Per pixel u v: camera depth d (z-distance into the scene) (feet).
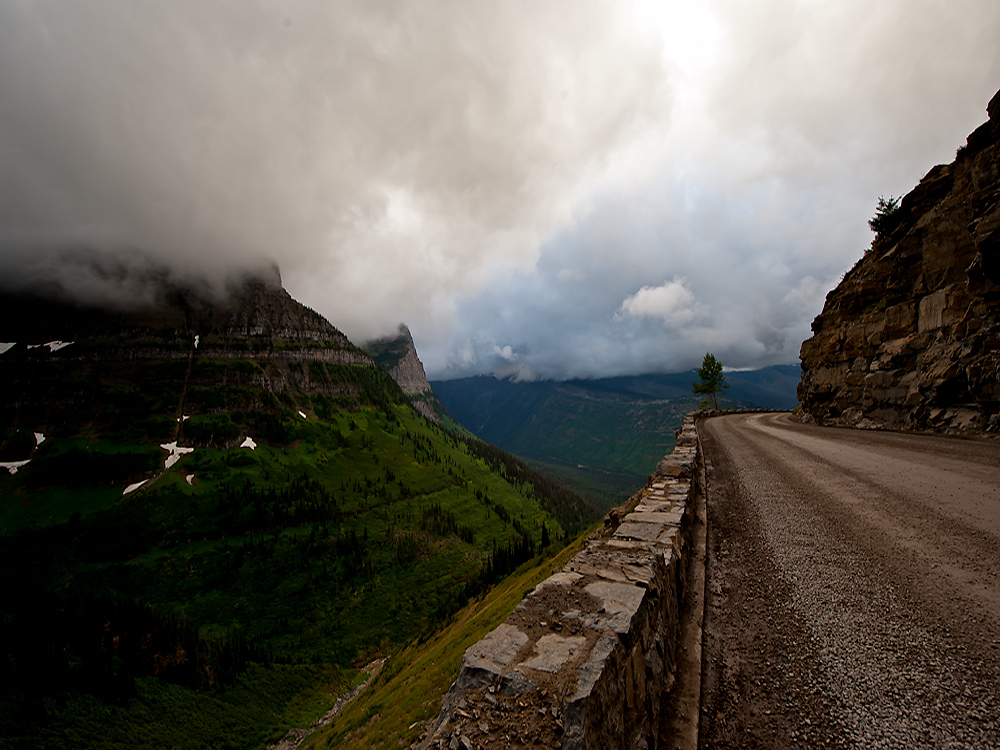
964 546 32.07
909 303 108.47
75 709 300.20
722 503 51.88
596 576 21.08
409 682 121.08
